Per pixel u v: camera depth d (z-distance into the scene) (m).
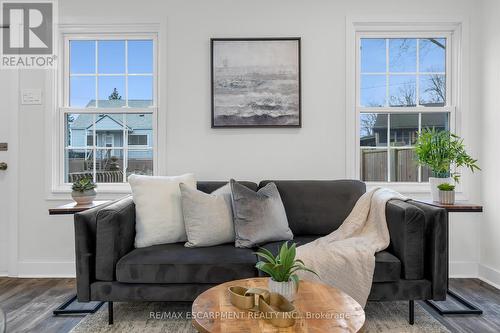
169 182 2.24
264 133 2.77
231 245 2.10
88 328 1.89
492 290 2.43
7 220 2.79
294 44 2.74
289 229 2.25
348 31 2.76
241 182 2.47
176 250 1.96
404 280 1.81
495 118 2.55
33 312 2.11
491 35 2.59
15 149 2.77
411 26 2.78
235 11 2.76
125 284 1.82
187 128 2.77
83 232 1.81
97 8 2.77
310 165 2.77
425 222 1.84
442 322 1.96
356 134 2.79
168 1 2.76
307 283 1.47
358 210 2.25
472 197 2.74
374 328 1.88
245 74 2.75
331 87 2.77
